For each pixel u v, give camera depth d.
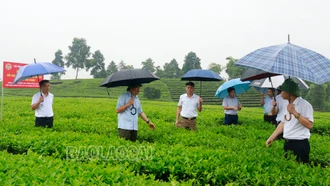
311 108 5.49
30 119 11.18
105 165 5.16
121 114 7.55
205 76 9.86
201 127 10.70
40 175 4.10
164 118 14.71
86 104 20.55
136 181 4.09
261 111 22.92
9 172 4.16
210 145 7.21
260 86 10.71
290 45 5.38
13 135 6.94
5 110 14.71
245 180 4.68
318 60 5.21
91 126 9.59
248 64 5.31
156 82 79.00
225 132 9.66
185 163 5.17
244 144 7.22
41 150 6.14
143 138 8.28
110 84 7.34
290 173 4.96
